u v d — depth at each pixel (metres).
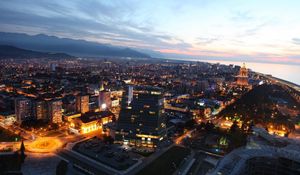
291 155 117.19
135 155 199.62
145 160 189.88
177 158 194.50
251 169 115.75
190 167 180.12
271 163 114.25
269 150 125.38
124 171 170.12
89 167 174.75
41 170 169.50
